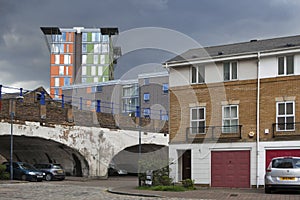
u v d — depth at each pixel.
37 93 31.22
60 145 33.28
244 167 22.92
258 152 22.59
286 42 24.36
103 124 33.72
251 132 22.97
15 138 31.28
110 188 20.92
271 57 22.94
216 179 23.47
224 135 23.55
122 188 20.91
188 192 18.67
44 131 31.16
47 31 101.12
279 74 22.72
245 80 23.52
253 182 22.56
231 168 23.20
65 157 35.53
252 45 25.41
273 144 22.33
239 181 22.92
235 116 23.53
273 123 22.48
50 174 30.81
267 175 17.52
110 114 34.22
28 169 30.23
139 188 20.53
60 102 32.53
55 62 101.62
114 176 39.28
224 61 23.97
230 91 23.78
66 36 101.94
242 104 23.42
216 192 18.80
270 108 22.69
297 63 22.28
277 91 22.62
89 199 15.62
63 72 101.25
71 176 35.34
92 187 22.94
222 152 23.52
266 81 22.92
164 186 20.09
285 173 17.06
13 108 29.41
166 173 21.28
